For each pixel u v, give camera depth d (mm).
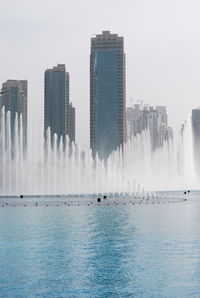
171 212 120938
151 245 63250
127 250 59500
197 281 44094
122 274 46812
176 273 47031
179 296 39719
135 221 95938
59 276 46219
